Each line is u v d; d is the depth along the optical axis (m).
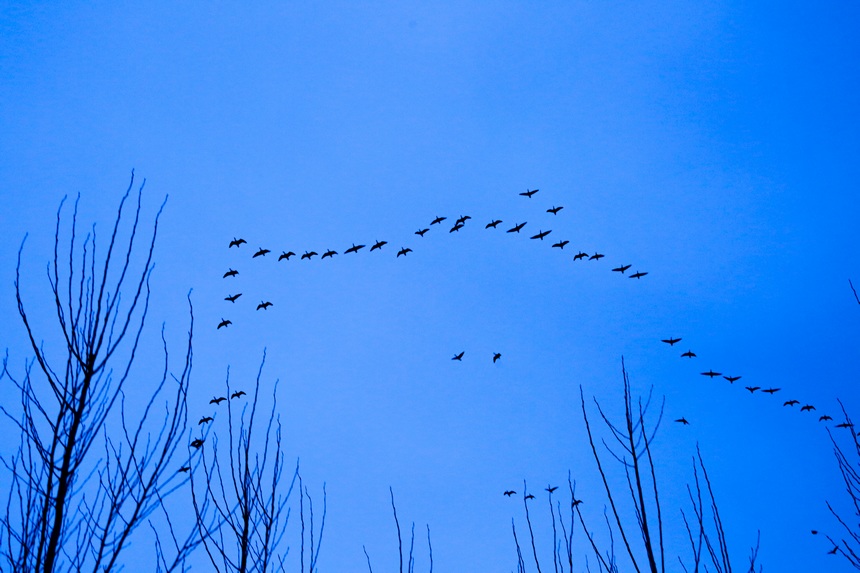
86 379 5.82
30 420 5.55
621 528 7.05
